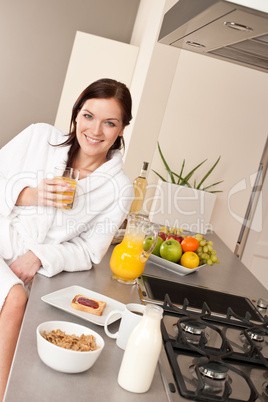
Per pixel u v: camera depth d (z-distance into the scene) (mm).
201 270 2197
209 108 3326
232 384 1176
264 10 1149
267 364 1282
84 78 3887
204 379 1151
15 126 5344
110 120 1815
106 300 1500
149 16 3887
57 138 1986
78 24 5227
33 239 1786
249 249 3498
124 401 1018
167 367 1185
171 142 3334
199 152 3365
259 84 3328
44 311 1347
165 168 3342
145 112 3281
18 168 1951
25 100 5312
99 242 1852
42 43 5238
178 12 1606
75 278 1676
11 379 996
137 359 1050
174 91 3285
